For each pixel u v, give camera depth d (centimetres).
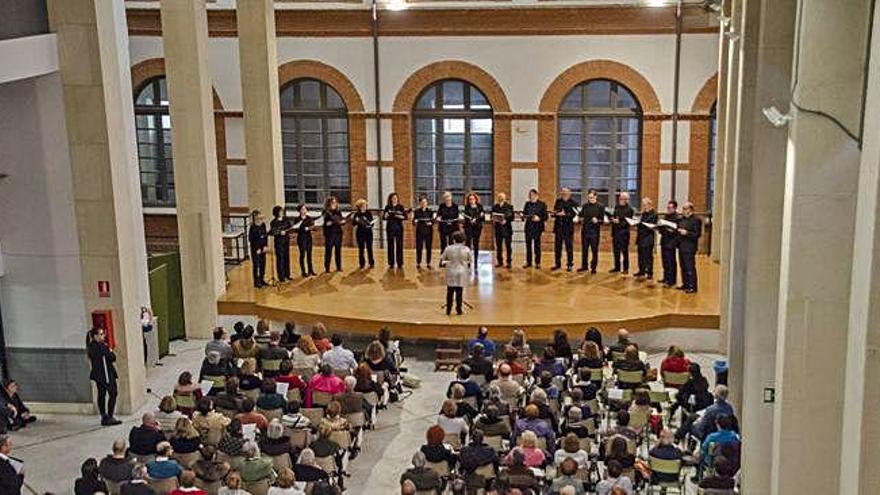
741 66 1177
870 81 589
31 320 1345
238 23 1816
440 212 1858
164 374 1513
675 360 1248
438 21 2039
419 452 973
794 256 756
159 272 1583
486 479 972
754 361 1021
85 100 1277
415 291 1712
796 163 748
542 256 1991
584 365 1237
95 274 1319
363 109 2100
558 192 2112
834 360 763
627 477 923
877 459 586
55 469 1173
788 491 784
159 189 2188
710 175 2058
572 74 2034
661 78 2011
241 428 1011
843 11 727
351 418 1178
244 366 1209
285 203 2173
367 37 2066
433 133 2122
